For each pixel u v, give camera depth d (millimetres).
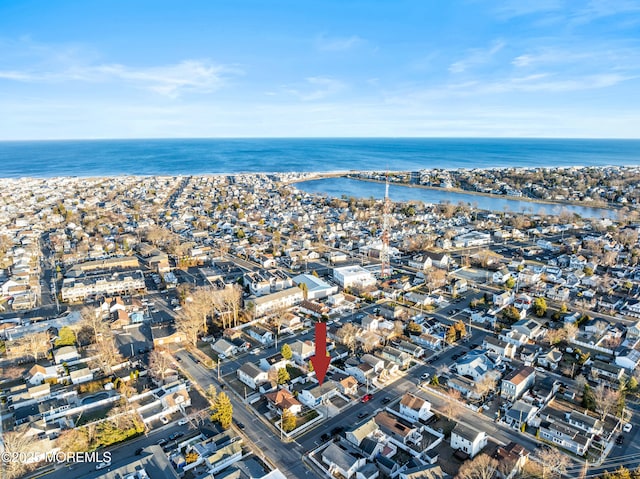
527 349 134000
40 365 124375
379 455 90250
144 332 148625
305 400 111688
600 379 119125
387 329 148000
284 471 87500
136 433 97688
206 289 171875
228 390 116500
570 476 85625
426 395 113938
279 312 158125
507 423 102438
